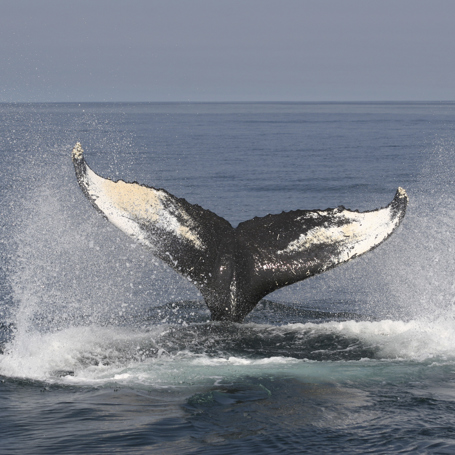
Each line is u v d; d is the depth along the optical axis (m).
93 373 21.59
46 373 21.72
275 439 16.80
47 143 148.38
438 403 19.14
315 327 25.36
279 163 123.94
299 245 24.95
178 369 21.64
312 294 38.00
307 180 97.44
